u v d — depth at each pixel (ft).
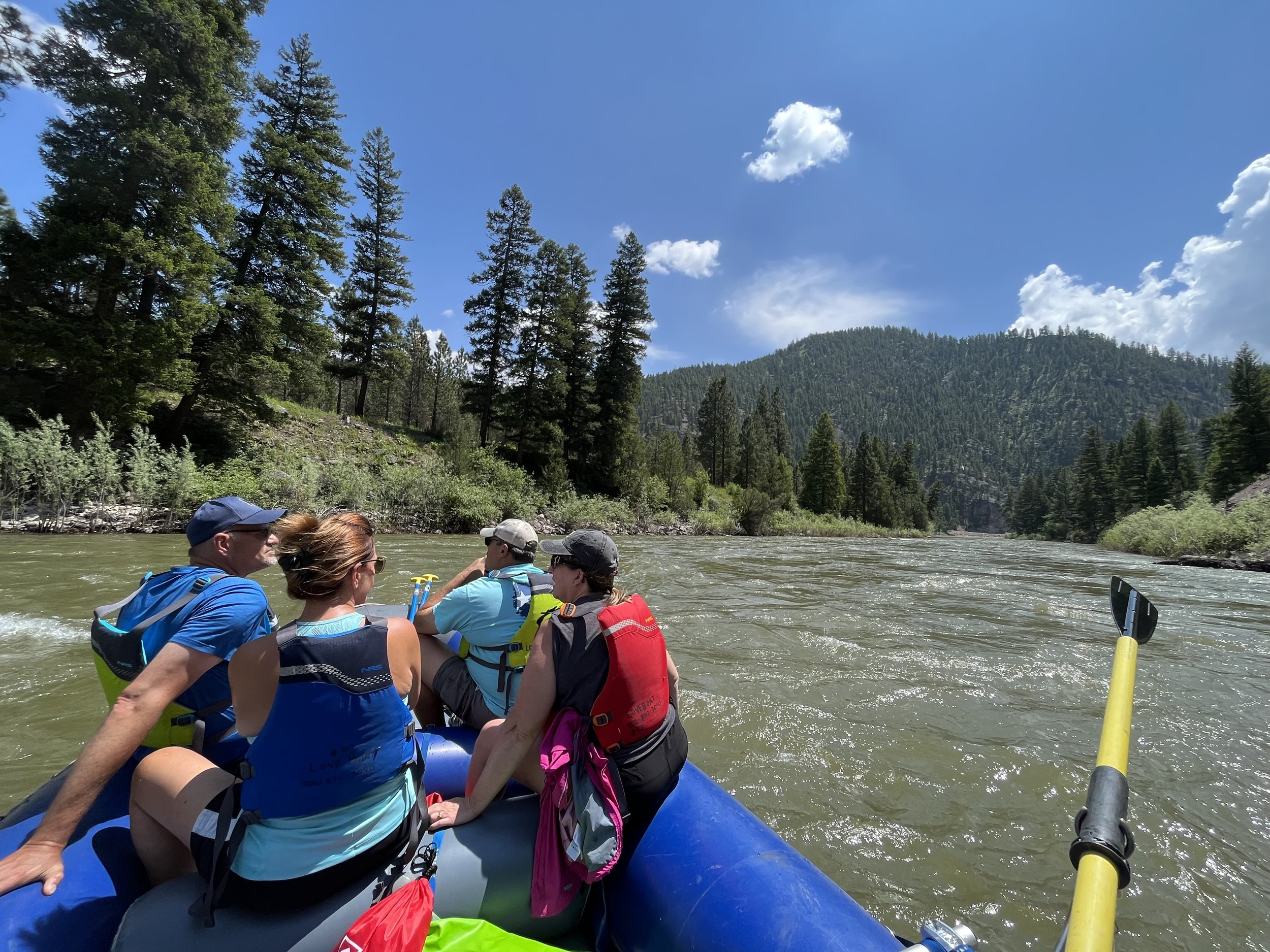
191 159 54.44
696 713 14.80
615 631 6.15
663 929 5.61
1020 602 33.47
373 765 5.13
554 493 98.37
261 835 4.84
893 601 32.24
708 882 5.66
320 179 77.51
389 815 5.33
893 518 266.57
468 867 5.72
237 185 69.62
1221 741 14.25
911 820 10.50
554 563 7.16
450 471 80.23
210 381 64.69
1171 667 20.38
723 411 234.38
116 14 53.62
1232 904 8.57
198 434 67.31
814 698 16.17
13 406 51.08
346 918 4.93
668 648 20.58
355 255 112.78
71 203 53.31
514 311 116.47
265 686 4.85
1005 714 15.55
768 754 12.82
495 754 6.15
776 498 167.53
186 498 47.83
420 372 214.07
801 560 56.08
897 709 15.60
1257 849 9.92
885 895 8.51
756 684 17.04
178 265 54.39
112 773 5.06
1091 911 4.16
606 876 6.47
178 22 55.52
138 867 5.58
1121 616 8.71
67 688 13.91
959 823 10.46
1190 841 10.09
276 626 6.75
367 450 85.61
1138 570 58.39
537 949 4.84
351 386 207.00
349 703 4.96
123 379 52.90
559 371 114.93
